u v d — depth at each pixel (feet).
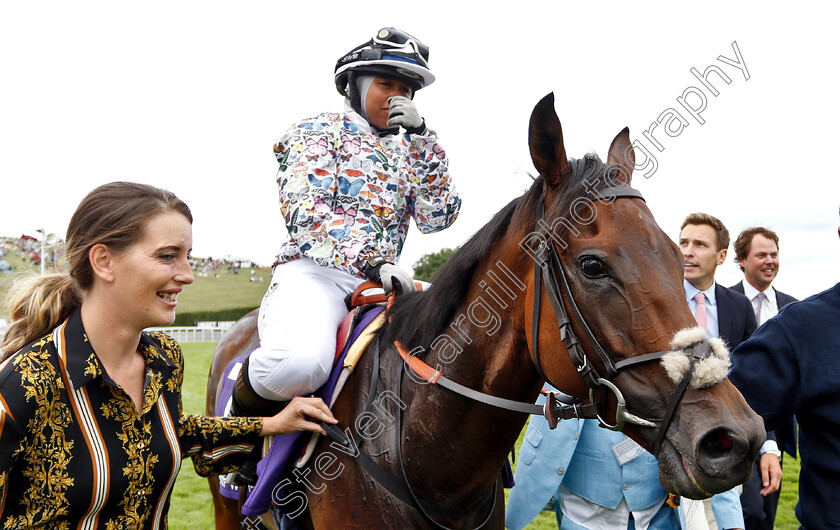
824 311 5.83
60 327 4.22
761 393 5.83
